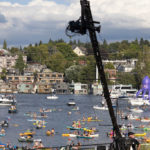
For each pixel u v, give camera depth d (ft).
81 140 442.09
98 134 475.72
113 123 127.24
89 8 119.65
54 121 620.49
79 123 563.48
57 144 415.23
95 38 121.80
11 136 460.14
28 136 443.32
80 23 119.34
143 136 465.06
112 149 127.65
